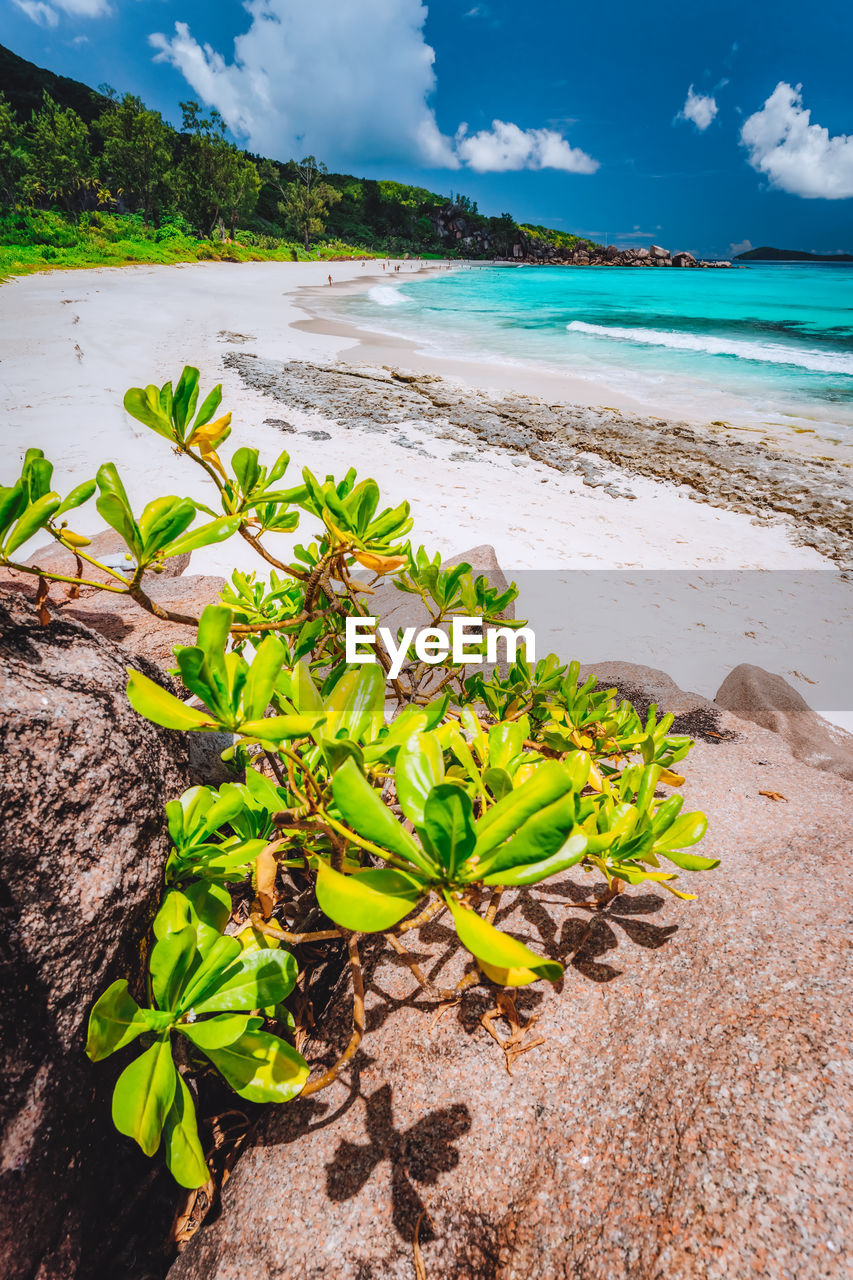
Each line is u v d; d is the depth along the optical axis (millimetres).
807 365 18172
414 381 13945
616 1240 842
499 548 6688
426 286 49375
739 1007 1068
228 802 1227
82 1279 943
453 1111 1057
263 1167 1061
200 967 956
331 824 912
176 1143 856
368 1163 1017
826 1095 887
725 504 8219
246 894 1646
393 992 1288
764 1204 794
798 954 1147
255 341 18234
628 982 1208
